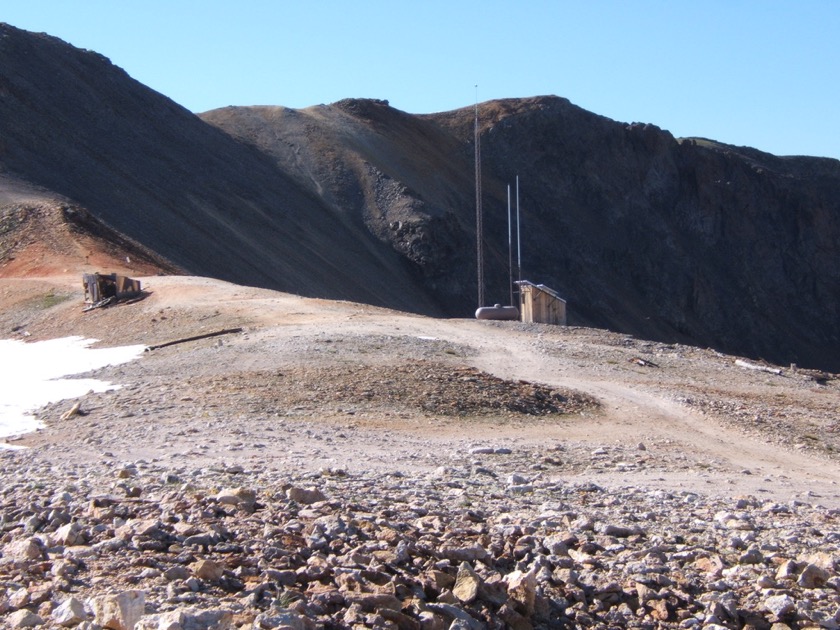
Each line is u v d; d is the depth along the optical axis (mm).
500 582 7562
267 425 18828
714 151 170250
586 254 153375
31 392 25000
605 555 9023
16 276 58719
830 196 178875
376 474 13289
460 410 21516
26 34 120375
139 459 14492
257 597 6641
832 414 27047
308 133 148875
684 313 153000
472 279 131500
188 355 29500
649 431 21469
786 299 161875
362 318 37719
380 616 6566
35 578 6762
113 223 90875
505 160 164625
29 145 98000
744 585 8477
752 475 16969
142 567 7051
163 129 123000
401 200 136125
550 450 18062
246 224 113000
